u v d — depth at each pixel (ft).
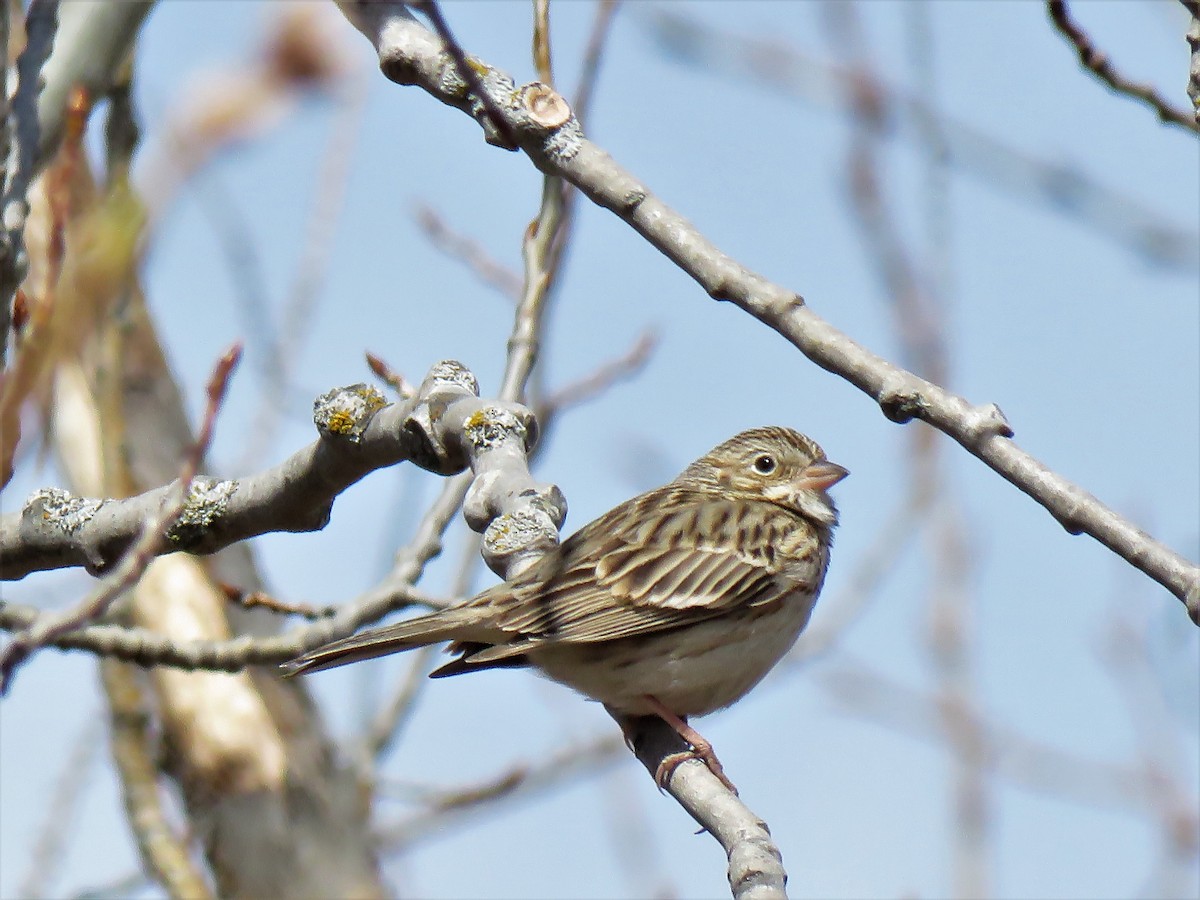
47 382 18.80
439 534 36.19
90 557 30.55
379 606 35.45
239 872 45.83
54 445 44.78
